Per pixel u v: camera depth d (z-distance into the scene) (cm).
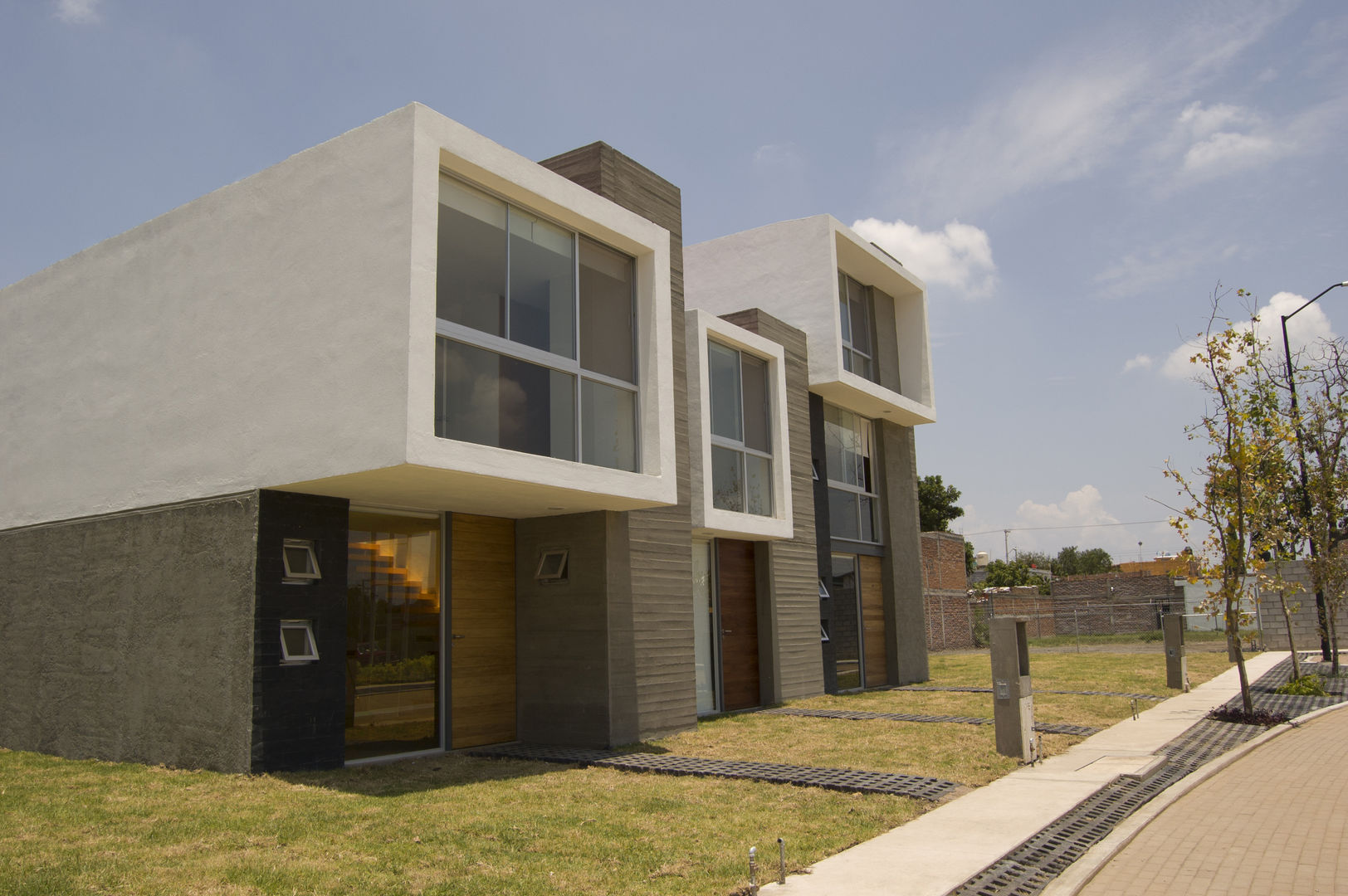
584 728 1009
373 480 783
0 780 784
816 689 1520
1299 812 696
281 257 836
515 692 1066
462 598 1020
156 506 905
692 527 1245
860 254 1762
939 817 651
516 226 909
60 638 980
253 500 815
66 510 1008
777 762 884
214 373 876
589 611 1023
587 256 996
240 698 794
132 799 689
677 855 547
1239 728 1105
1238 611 1218
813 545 1559
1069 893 498
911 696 1501
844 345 1800
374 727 912
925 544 3178
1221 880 526
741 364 1398
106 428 980
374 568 935
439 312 810
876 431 1892
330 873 497
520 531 1092
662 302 1047
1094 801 714
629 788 761
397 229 751
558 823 626
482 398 838
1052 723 1114
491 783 784
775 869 520
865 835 599
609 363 1001
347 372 764
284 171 848
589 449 955
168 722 851
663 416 1013
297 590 829
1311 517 1808
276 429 811
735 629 1397
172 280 940
